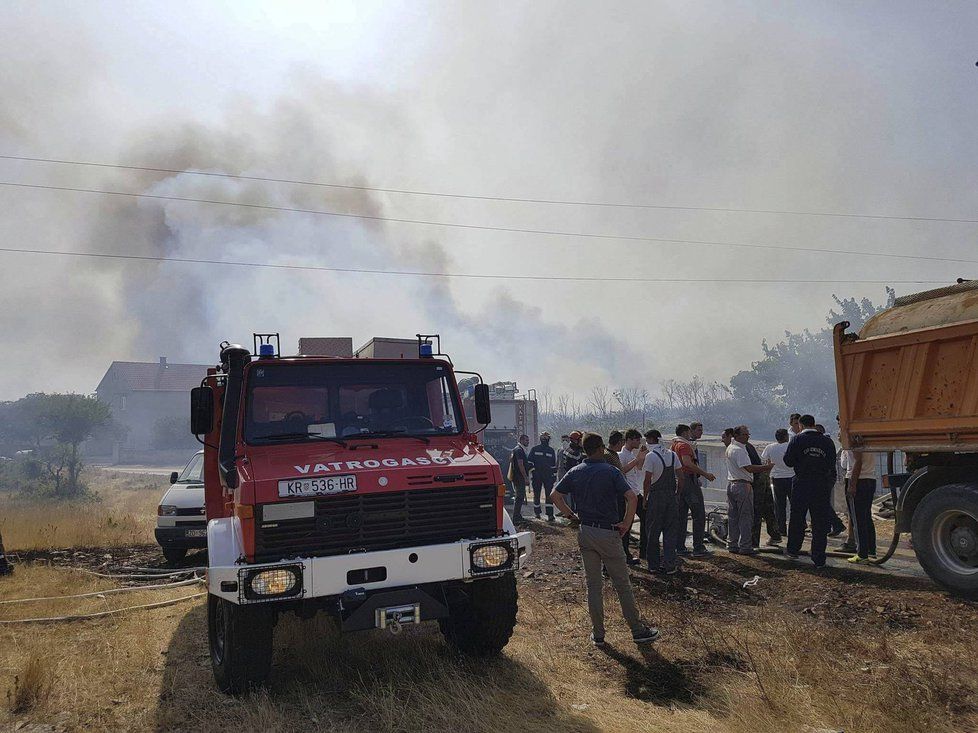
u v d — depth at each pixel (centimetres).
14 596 790
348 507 466
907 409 720
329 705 460
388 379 574
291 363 548
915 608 636
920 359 708
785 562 859
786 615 652
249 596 430
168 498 1003
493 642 538
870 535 869
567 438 1410
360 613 444
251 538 446
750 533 935
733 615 668
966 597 655
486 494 508
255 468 480
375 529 471
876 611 640
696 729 420
